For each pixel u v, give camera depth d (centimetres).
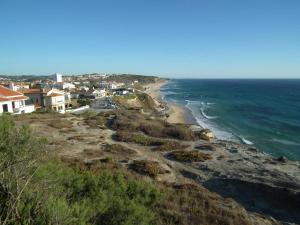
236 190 2339
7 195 577
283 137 5522
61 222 569
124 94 12212
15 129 779
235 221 1415
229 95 16162
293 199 2086
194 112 9269
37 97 6900
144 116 6438
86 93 10988
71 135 3794
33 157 730
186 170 2803
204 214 1382
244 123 7156
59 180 848
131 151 3256
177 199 1544
